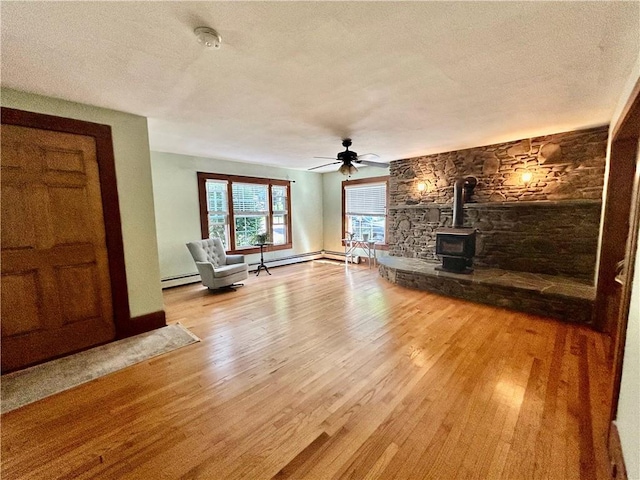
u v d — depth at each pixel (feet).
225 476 4.62
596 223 11.98
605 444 5.10
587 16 4.76
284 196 22.54
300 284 16.74
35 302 7.98
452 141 13.82
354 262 23.11
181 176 16.74
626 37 5.32
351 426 5.64
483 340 9.20
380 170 21.01
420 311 11.89
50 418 5.99
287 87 7.56
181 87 7.50
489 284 12.48
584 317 10.27
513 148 13.89
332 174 24.32
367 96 8.20
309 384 7.04
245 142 13.71
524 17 4.81
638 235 4.58
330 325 10.62
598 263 10.48
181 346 9.12
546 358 8.05
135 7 4.43
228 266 16.26
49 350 8.25
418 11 4.64
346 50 5.82
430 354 8.37
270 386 6.98
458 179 15.37
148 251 10.20
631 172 9.05
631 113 6.84
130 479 4.60
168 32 5.15
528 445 5.11
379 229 21.59
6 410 6.23
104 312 9.25
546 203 12.87
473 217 15.35
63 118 8.22
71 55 5.84
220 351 8.79
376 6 4.51
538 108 9.30
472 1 4.42
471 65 6.47
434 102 8.70
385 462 4.82
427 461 4.83
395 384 6.97
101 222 9.08
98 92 7.75
